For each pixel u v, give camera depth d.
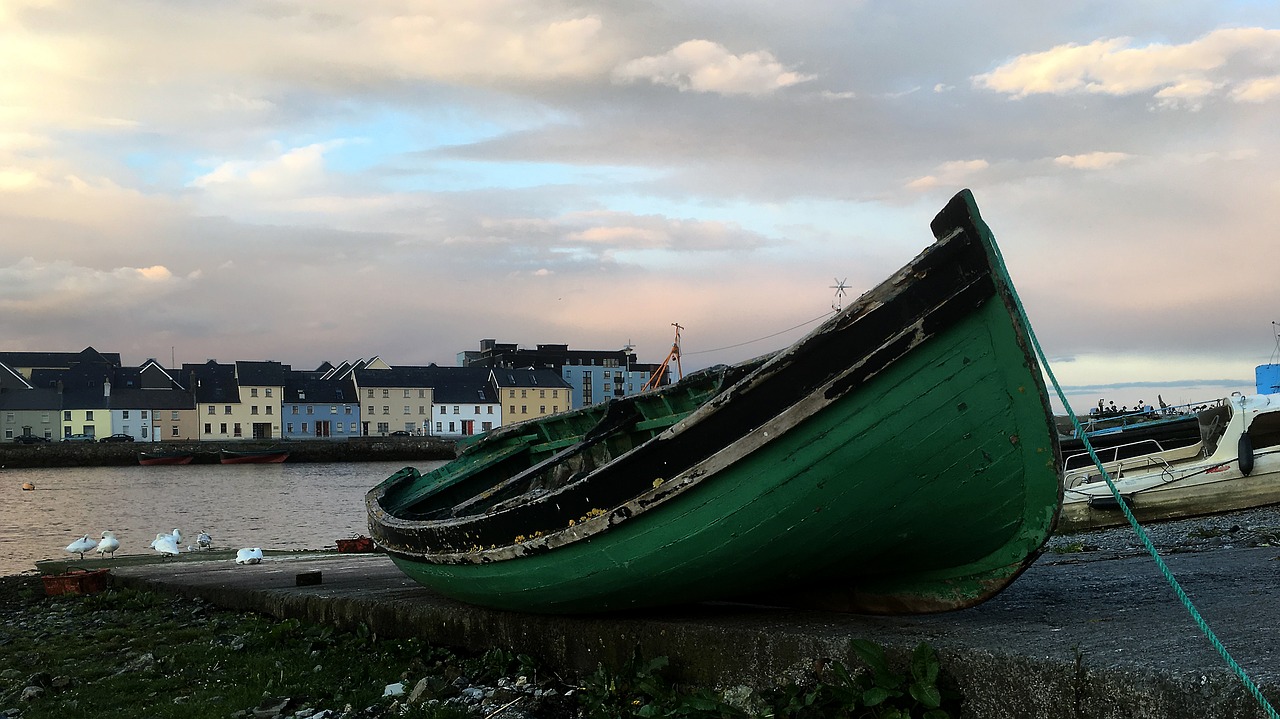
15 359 127.25
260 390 120.44
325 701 7.55
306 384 124.62
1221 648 4.81
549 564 7.56
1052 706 5.06
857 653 5.76
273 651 9.63
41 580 18.05
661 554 7.00
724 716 6.02
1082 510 18.89
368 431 124.06
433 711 6.94
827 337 6.39
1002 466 6.29
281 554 22.05
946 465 6.36
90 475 82.75
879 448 6.38
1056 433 6.14
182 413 118.81
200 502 54.38
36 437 109.00
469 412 127.06
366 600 10.31
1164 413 25.61
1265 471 18.12
